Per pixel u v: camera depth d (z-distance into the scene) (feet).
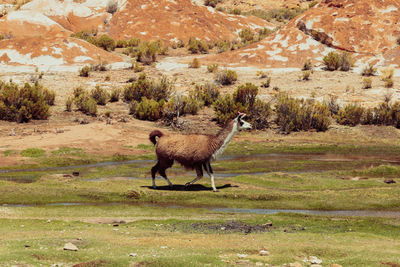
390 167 79.46
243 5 351.25
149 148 108.17
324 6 212.84
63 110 140.87
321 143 116.88
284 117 132.05
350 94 153.48
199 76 179.52
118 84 169.27
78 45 204.54
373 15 200.54
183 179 73.67
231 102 136.87
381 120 131.44
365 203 56.75
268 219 48.42
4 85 142.10
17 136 111.55
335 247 35.27
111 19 252.83
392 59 183.52
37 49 196.75
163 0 263.29
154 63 196.95
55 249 32.65
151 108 136.36
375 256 32.37
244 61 199.00
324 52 195.62
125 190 63.62
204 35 244.63
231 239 38.17
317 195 60.39
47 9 253.85
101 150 103.86
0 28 223.51
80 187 65.87
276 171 83.05
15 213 51.13
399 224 46.26
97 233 40.16
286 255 32.99
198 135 62.03
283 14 315.58
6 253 30.73
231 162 93.40
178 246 34.99
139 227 44.45
